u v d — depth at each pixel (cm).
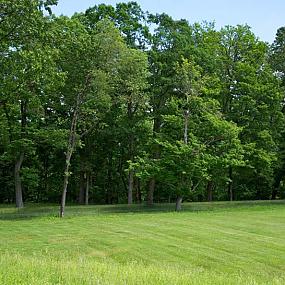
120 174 4938
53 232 2294
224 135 3703
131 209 3797
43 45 2306
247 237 2120
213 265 1564
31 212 3528
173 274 986
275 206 3803
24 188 5141
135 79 3500
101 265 1114
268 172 4422
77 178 4997
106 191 5131
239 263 1592
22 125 3791
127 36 4169
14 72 2330
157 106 4150
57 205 4372
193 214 3206
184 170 3553
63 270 959
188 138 3806
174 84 3869
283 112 4697
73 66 3116
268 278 1323
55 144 3634
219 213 3266
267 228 2431
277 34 4919
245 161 3912
